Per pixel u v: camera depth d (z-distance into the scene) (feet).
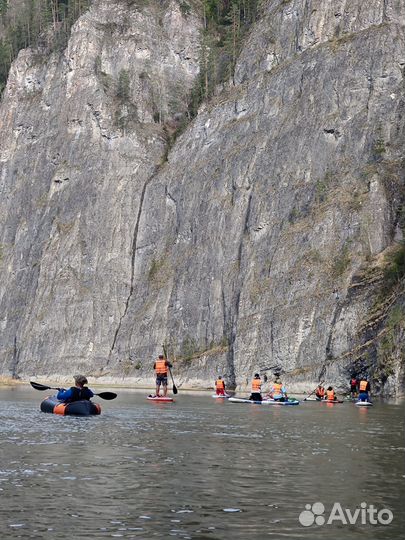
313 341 465.47
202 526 75.25
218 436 148.36
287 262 507.71
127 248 649.61
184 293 584.40
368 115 542.98
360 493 90.22
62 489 91.04
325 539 71.72
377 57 556.10
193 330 569.64
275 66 625.00
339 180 526.16
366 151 530.27
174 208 633.20
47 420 178.81
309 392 447.42
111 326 627.05
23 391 409.49
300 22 616.80
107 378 597.93
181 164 645.92
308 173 546.26
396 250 469.98
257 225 549.54
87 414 195.62
